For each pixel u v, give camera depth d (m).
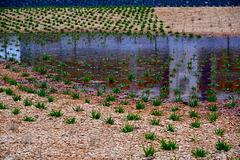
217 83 13.09
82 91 11.88
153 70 16.36
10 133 6.11
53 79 13.95
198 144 5.79
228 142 5.92
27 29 43.31
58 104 9.39
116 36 36.66
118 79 14.27
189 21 45.31
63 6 65.25
